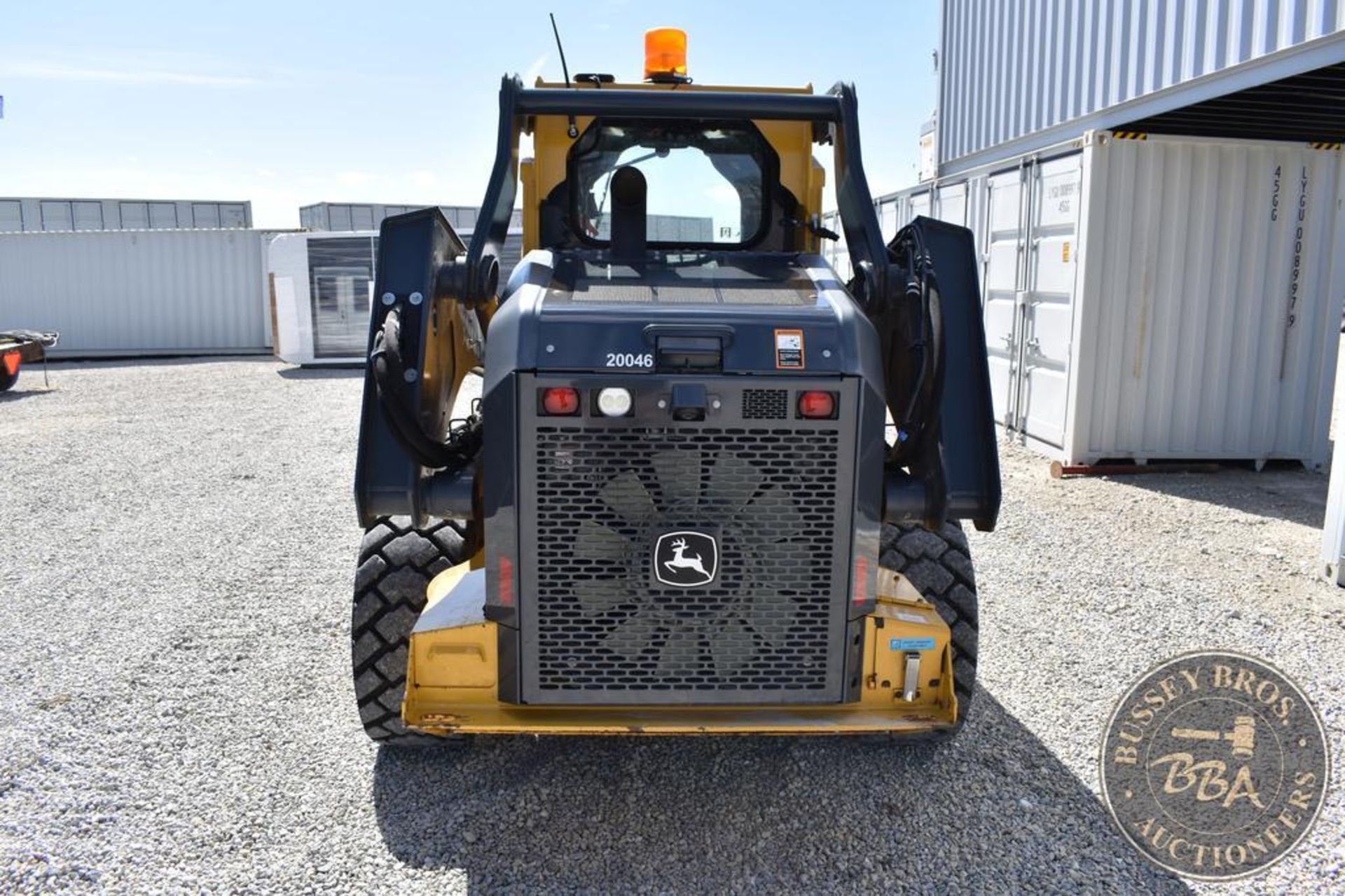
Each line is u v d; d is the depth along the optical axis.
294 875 2.73
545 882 2.72
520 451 2.53
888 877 2.74
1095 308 7.67
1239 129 8.20
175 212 29.23
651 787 3.22
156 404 12.70
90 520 6.72
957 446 2.80
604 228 3.61
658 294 2.80
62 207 28.77
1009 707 3.76
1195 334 7.78
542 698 2.65
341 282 16.22
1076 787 3.21
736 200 3.58
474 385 7.97
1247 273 7.74
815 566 2.60
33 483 7.92
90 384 15.10
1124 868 2.79
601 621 2.61
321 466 8.55
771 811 3.07
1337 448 5.21
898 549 3.35
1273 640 4.42
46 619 4.75
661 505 2.55
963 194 9.95
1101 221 7.58
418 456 2.72
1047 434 8.41
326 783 3.23
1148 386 7.83
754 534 2.57
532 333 2.54
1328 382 7.93
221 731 3.58
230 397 13.38
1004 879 2.74
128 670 4.13
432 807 3.09
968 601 3.32
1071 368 7.81
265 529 6.43
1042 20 9.58
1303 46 5.88
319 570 5.51
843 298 2.76
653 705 2.66
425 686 2.75
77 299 19.28
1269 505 6.93
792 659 2.65
